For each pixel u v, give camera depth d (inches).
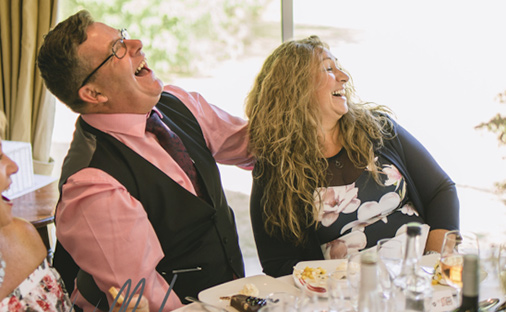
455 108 145.3
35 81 134.2
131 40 76.9
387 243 58.5
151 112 82.0
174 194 77.2
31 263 63.4
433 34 142.1
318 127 86.3
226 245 82.4
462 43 141.8
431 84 144.6
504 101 142.9
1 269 59.3
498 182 146.9
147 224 73.0
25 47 130.4
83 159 74.6
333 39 144.1
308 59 86.7
